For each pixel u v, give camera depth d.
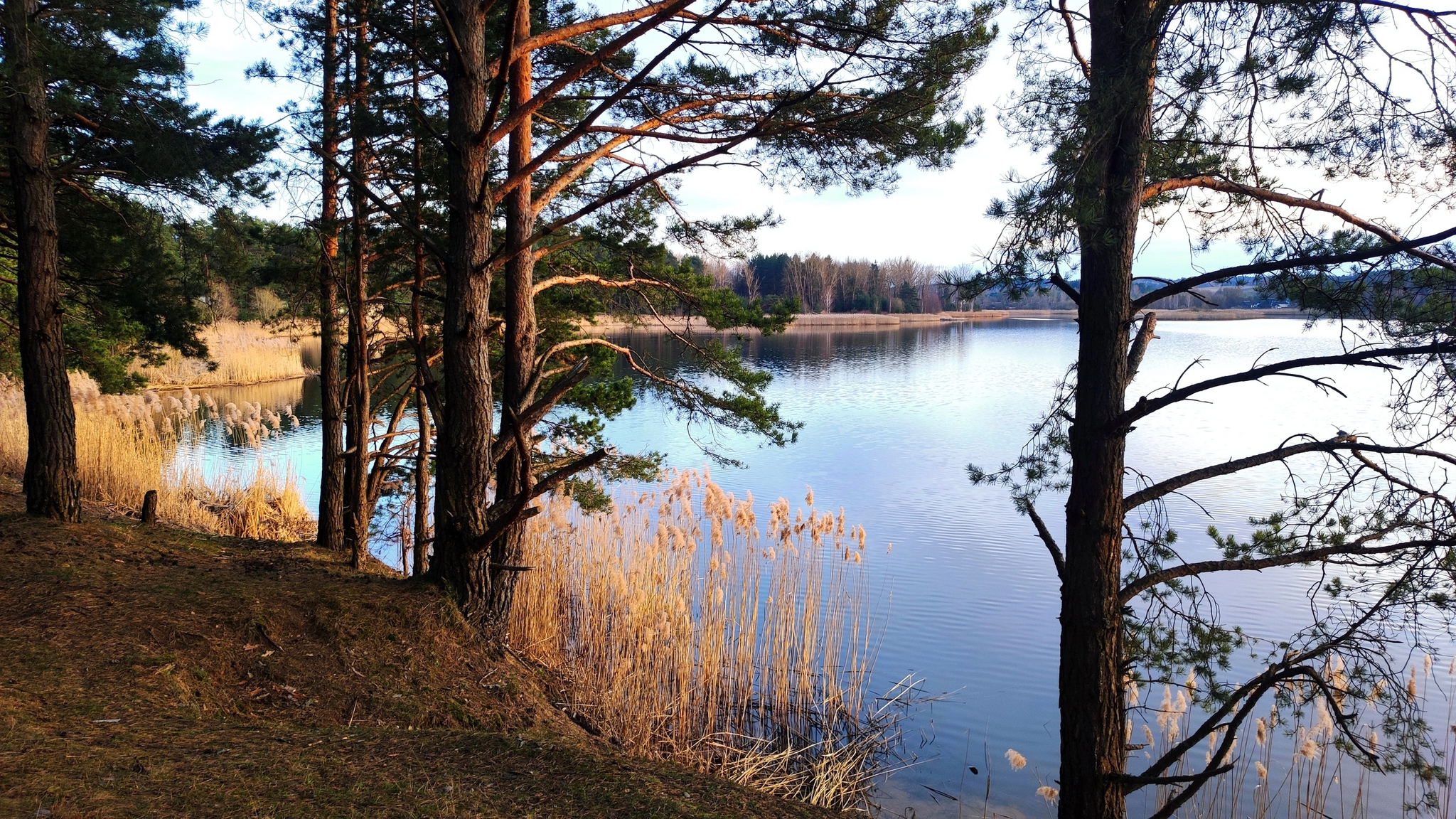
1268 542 5.41
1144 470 19.84
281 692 5.55
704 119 8.25
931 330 89.94
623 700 7.76
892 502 17.58
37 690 4.67
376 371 11.19
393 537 12.88
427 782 4.18
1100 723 4.99
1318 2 4.10
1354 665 4.88
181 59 9.35
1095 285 5.07
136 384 19.78
